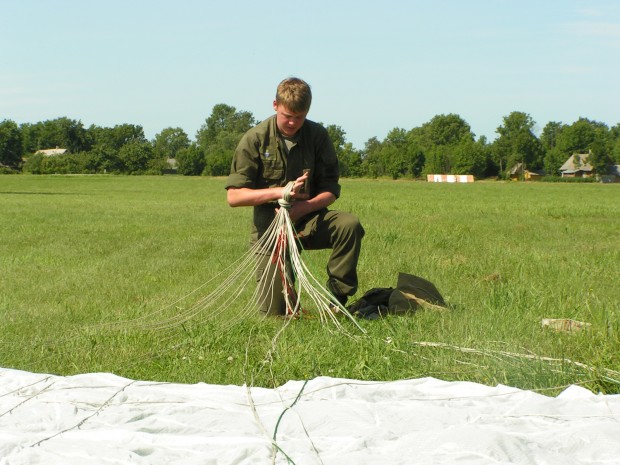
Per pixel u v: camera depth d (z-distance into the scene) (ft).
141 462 9.29
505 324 17.95
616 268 29.32
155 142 578.25
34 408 11.35
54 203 93.40
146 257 35.19
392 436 10.19
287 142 19.52
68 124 533.14
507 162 414.00
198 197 116.16
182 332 17.90
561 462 8.98
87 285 26.81
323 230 19.74
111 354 16.34
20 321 20.04
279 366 14.93
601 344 15.72
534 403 11.13
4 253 37.50
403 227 50.01
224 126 577.02
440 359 15.07
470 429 9.62
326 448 9.81
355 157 402.11
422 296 20.74
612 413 10.77
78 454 9.55
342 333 17.29
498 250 35.47
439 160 396.78
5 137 427.74
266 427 10.57
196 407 11.37
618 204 98.07
